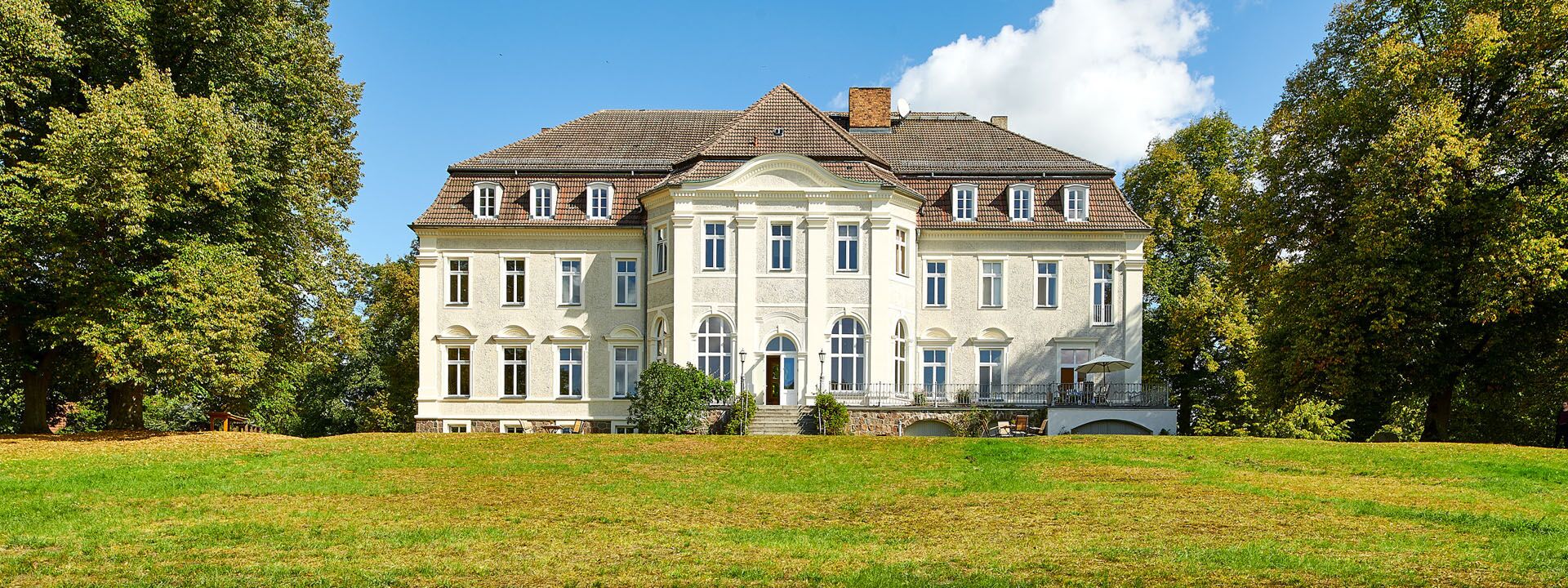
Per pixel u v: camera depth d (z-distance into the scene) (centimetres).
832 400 3338
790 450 2298
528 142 4112
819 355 3512
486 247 3878
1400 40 2909
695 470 2005
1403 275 2686
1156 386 3812
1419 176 2609
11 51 2430
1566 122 2675
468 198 3909
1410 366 2970
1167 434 3353
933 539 1315
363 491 1719
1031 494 1689
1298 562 1153
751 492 1731
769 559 1188
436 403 3838
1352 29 3247
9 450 2303
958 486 1791
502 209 3875
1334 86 3256
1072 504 1588
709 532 1361
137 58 2648
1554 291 2655
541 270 3872
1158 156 4781
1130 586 1057
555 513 1515
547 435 2562
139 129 2341
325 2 3231
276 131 2828
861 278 3559
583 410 3838
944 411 3419
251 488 1738
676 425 3256
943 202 3897
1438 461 2081
